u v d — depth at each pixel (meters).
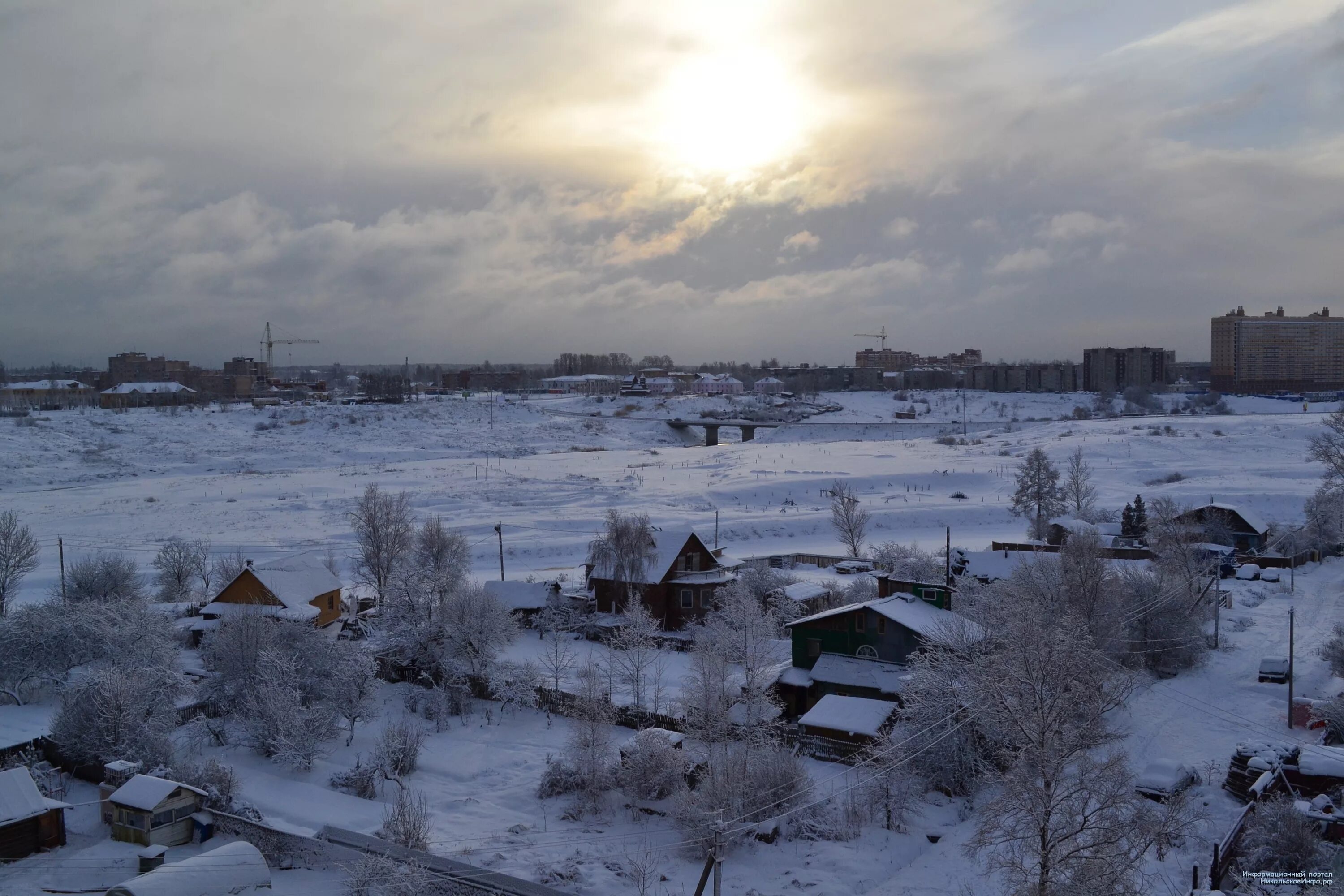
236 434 198.62
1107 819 29.05
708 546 102.81
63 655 53.19
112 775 41.06
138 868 35.72
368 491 82.81
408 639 60.59
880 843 38.28
